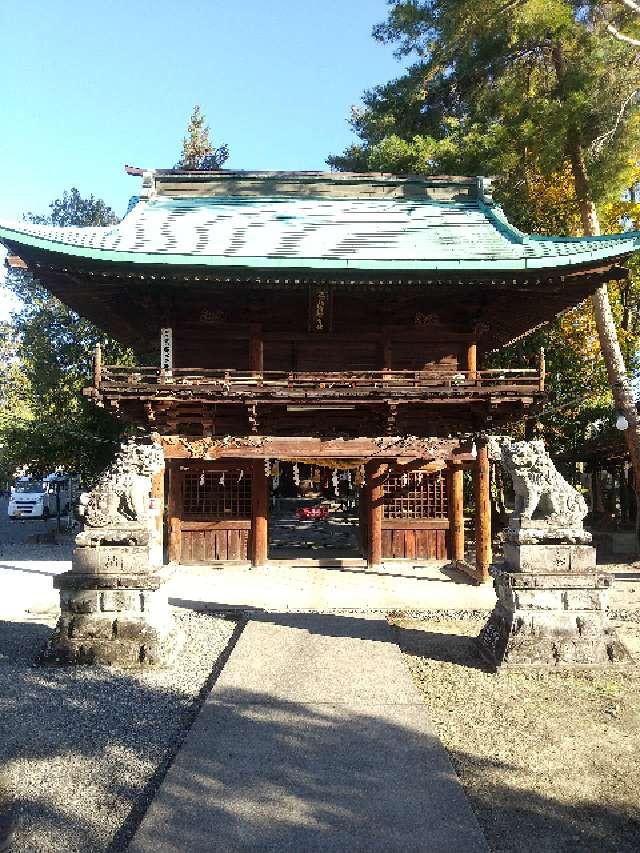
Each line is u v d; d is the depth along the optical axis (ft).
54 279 43.73
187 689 24.00
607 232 78.59
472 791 16.14
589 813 15.19
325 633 31.30
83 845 13.88
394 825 14.14
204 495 54.19
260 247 45.91
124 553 27.63
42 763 17.78
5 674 25.70
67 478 96.99
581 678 25.16
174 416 44.80
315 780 16.20
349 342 50.06
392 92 74.38
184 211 53.93
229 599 40.27
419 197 56.75
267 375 49.16
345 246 46.16
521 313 49.57
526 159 63.21
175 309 47.65
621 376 55.77
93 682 24.71
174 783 15.99
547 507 27.89
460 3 55.11
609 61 51.39
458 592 42.91
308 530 82.69
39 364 87.35
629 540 62.03
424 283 42.52
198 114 129.39
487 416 45.06
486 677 25.23
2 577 49.73
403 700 22.03
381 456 44.21
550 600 26.68
